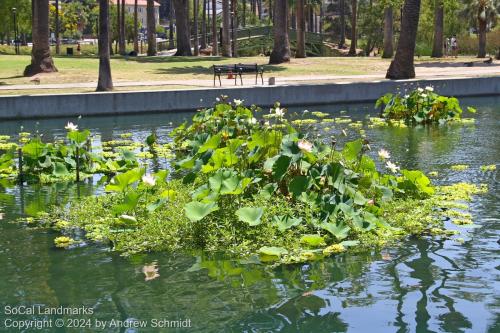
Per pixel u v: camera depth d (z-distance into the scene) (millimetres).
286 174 9305
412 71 29719
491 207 9977
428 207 9594
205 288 6949
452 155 14594
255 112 23578
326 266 7535
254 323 6121
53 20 95812
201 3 108125
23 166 12711
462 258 7766
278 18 39500
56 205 10508
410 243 8320
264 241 8188
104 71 24094
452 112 20688
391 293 6758
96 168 13070
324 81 27969
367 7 71500
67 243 8453
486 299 6594
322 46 63094
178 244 8281
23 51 61438
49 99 21703
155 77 30203
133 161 13102
